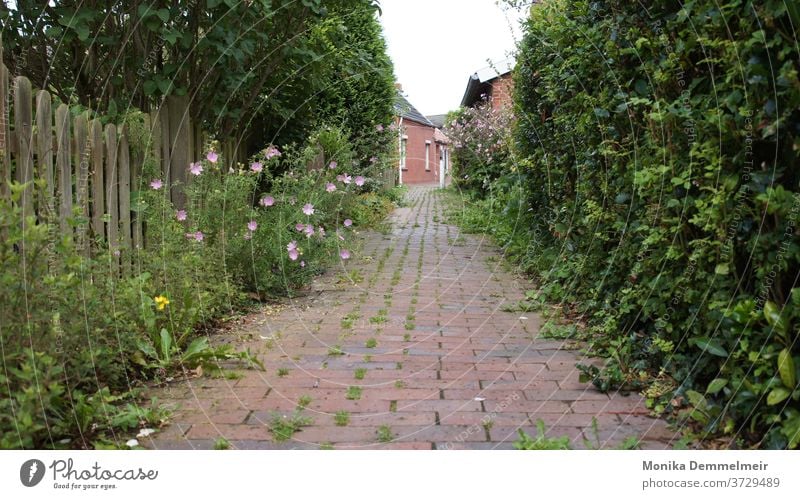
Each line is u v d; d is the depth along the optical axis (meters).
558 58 5.10
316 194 6.76
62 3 4.47
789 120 2.19
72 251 2.84
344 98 10.51
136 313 3.41
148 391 3.18
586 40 4.14
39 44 4.68
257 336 4.21
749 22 2.25
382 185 14.08
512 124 8.16
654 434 2.67
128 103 4.89
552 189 5.91
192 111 5.43
